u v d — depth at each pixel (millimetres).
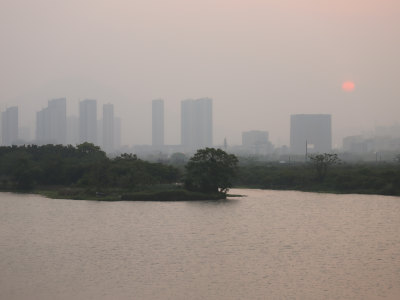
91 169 198625
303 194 196750
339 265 83438
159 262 84938
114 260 86125
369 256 89312
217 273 78500
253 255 90000
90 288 70938
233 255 90000
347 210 147000
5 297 67062
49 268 81188
